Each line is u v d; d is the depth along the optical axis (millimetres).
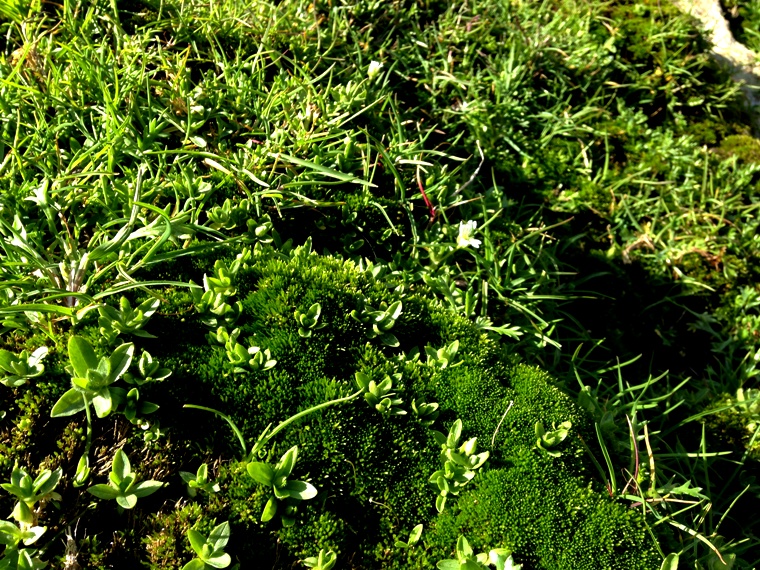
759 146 507
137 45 327
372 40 420
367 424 233
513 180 413
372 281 275
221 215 275
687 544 251
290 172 303
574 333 375
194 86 337
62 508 199
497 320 325
